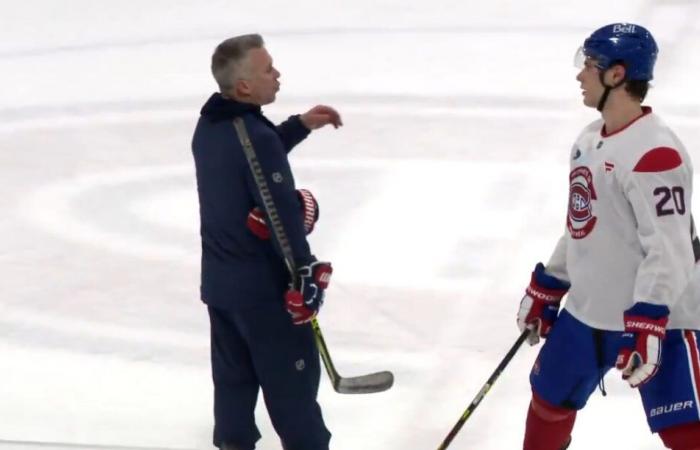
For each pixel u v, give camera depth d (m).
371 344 16.11
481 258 19.44
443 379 14.97
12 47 39.22
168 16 42.91
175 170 25.52
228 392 12.23
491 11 41.22
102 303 17.94
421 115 28.98
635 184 9.84
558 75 32.78
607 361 10.78
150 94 32.81
